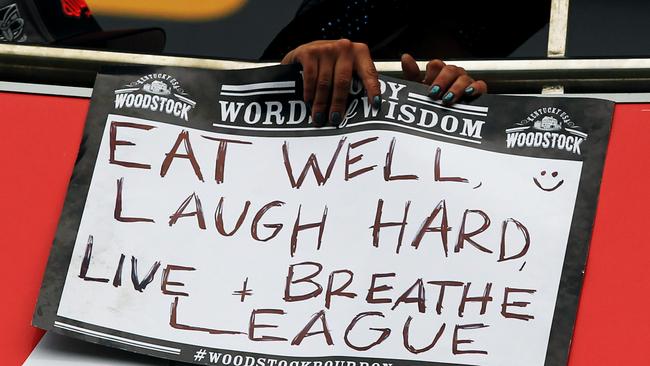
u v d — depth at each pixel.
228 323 12.50
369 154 12.90
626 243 12.59
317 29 14.30
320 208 12.78
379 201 12.76
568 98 12.94
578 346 12.29
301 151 12.97
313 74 12.95
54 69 13.87
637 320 12.33
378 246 12.62
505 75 13.56
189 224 12.80
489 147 12.87
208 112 13.15
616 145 12.99
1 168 13.40
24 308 12.80
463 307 12.40
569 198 12.64
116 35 14.39
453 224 12.63
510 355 12.23
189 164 12.98
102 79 13.27
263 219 12.79
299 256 12.66
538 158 12.79
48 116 13.63
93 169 12.98
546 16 13.91
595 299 12.42
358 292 12.51
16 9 14.61
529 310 12.34
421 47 14.28
